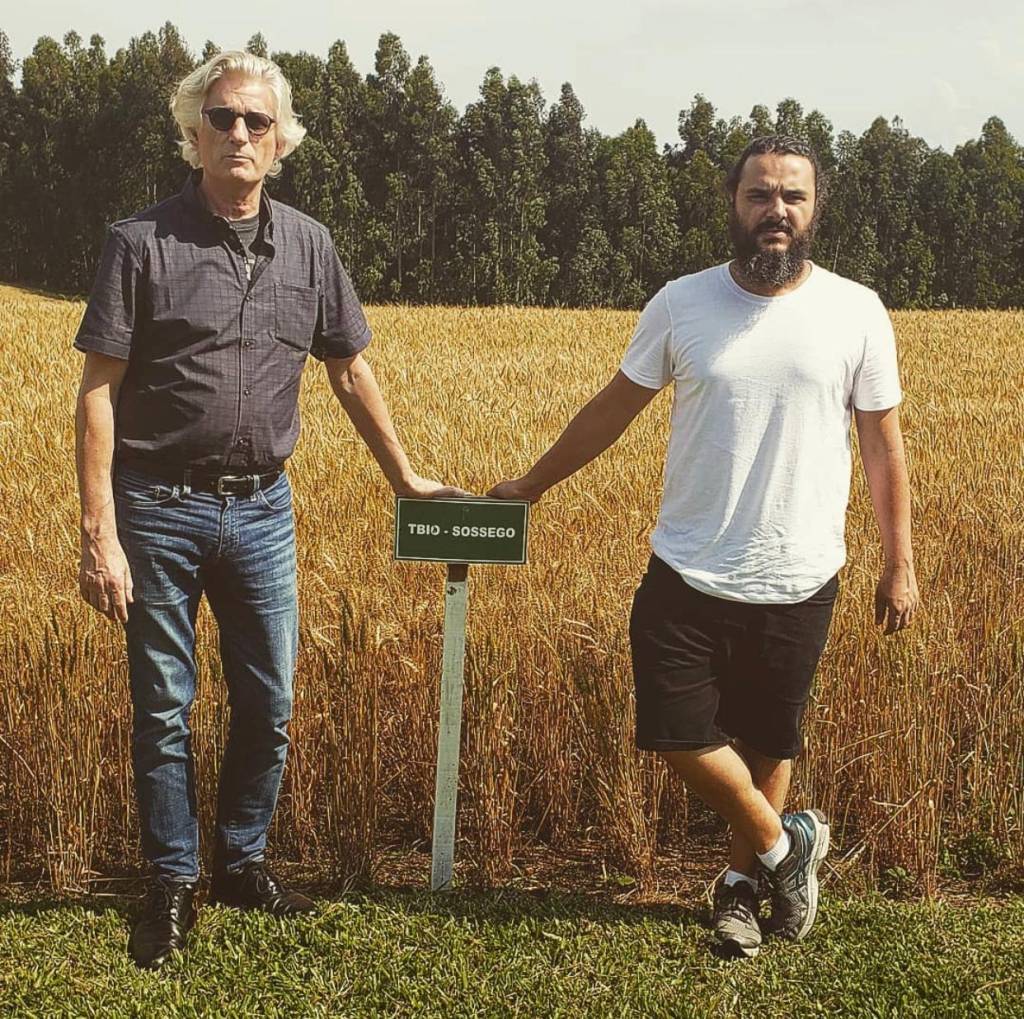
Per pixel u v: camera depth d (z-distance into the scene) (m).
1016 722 3.93
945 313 36.16
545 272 80.25
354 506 6.44
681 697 2.97
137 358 2.97
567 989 2.92
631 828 3.62
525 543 3.25
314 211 79.94
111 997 2.85
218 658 3.75
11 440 8.84
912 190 86.62
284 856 3.74
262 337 3.01
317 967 3.00
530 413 11.82
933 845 3.51
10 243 84.81
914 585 3.05
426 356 20.53
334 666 3.59
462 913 3.30
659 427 10.40
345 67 86.56
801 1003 2.87
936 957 3.05
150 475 3.02
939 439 9.84
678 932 3.21
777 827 3.09
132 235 2.90
